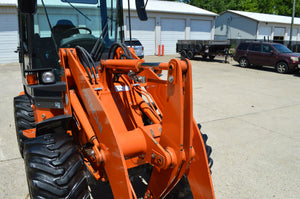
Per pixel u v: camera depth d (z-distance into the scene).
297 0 44.03
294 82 11.45
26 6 2.55
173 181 2.14
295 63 13.34
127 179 1.88
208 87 10.09
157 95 2.69
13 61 17.78
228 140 5.04
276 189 3.49
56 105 2.82
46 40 3.19
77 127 2.67
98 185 3.44
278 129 5.68
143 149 2.20
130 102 2.78
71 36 3.29
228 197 3.30
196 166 2.17
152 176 2.27
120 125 2.61
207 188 2.09
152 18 22.88
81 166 2.39
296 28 34.31
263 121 6.18
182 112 1.85
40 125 2.50
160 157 2.01
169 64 1.87
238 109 7.14
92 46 3.41
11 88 9.47
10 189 3.36
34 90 2.79
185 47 20.02
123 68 2.31
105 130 2.05
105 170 2.18
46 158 2.28
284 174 3.86
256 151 4.59
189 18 24.92
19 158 4.18
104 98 2.63
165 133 2.06
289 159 4.32
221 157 4.34
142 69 2.13
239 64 16.55
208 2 47.56
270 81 11.62
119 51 2.89
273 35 32.31
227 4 49.78
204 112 6.81
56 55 3.24
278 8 46.00
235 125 5.88
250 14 33.16
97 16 3.41
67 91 2.59
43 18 3.15
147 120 2.98
